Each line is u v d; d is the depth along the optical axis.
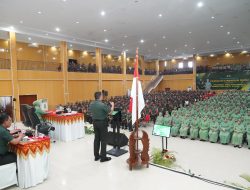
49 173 5.43
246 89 28.48
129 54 31.95
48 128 7.93
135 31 18.09
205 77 32.12
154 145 8.31
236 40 23.02
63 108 9.95
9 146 5.11
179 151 7.62
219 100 16.98
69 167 5.77
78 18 14.24
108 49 25.61
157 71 36.94
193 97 20.61
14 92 15.87
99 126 5.97
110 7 12.37
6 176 4.64
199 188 4.51
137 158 5.60
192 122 9.34
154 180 4.91
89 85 22.72
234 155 7.20
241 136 8.04
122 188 4.56
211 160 6.71
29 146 4.76
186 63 37.56
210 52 31.16
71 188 4.64
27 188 4.72
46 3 11.55
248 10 13.28
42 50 23.53
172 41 22.94
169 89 36.06
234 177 5.50
